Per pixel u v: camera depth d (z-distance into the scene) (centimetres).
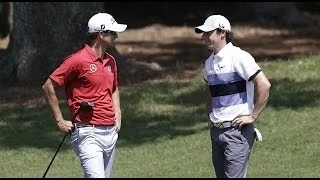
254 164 3266
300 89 4816
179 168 3284
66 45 5475
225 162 2231
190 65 6025
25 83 5381
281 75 5275
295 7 8619
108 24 2289
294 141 3659
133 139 3903
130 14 8538
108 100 2314
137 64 5794
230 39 2266
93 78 2281
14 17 5600
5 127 4241
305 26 8069
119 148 3728
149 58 6400
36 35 5453
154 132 4031
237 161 2206
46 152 3709
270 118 4134
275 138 3725
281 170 3145
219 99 2238
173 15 8462
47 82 2284
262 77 2192
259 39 7344
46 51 5450
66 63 2281
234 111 2219
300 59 5841
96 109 2286
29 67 5428
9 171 3344
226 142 2223
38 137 4022
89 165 2250
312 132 3803
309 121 4031
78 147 2295
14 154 3681
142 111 4506
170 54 6644
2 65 5819
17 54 5516
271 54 6450
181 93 4916
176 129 4084
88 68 2280
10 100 4966
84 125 2283
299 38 7381
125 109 4547
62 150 3744
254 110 2205
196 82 5216
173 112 4462
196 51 6794
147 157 3538
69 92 2317
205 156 3503
